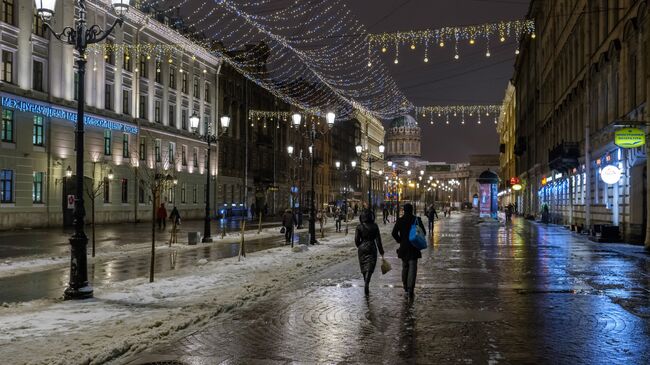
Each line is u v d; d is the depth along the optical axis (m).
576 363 7.24
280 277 14.98
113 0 12.43
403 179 146.75
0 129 35.50
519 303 11.45
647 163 24.06
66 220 40.91
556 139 51.75
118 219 46.72
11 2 36.53
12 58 36.62
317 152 98.44
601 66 33.34
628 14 27.56
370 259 12.55
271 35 35.84
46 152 39.38
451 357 7.49
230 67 67.31
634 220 27.58
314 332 8.90
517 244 28.50
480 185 64.44
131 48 48.34
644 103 25.05
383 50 29.58
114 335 8.29
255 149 75.19
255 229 42.91
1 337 8.13
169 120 55.75
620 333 8.84
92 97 43.75
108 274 16.41
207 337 8.55
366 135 139.75
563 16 48.38
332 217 74.88
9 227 36.16
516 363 7.22
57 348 7.49
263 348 7.94
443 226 51.34
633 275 16.03
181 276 15.10
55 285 14.16
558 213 51.69
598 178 34.81
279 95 76.56
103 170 44.72
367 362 7.28
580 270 17.28
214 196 63.34
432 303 11.43
